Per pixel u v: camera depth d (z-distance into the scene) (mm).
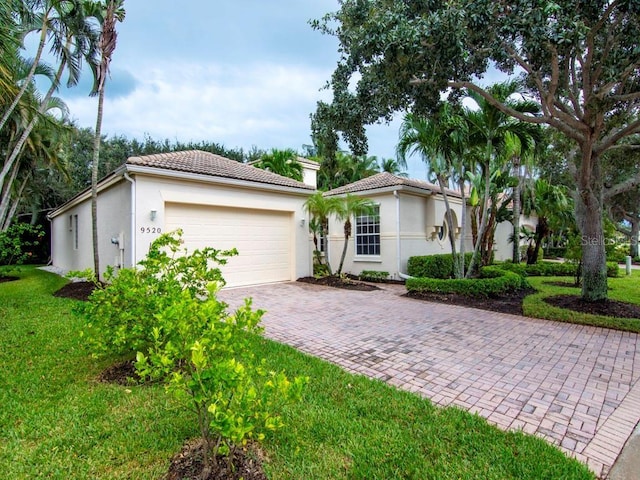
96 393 3531
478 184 13094
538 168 17609
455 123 9141
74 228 15047
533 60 5512
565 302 8078
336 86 7219
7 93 9008
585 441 2934
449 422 3117
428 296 9477
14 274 14211
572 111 7879
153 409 3223
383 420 3145
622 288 10828
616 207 24578
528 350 5223
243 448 2598
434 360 4766
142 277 4215
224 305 2945
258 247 11242
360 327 6449
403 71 5891
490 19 4980
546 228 16312
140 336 3600
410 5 5590
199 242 9812
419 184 14633
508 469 2506
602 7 4930
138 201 8609
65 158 18734
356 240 14672
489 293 9250
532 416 3316
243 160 30875
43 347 4848
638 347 5402
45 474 2391
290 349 5004
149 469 2453
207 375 2072
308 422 3049
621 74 6449
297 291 10273
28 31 9836
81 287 9664
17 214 21234
